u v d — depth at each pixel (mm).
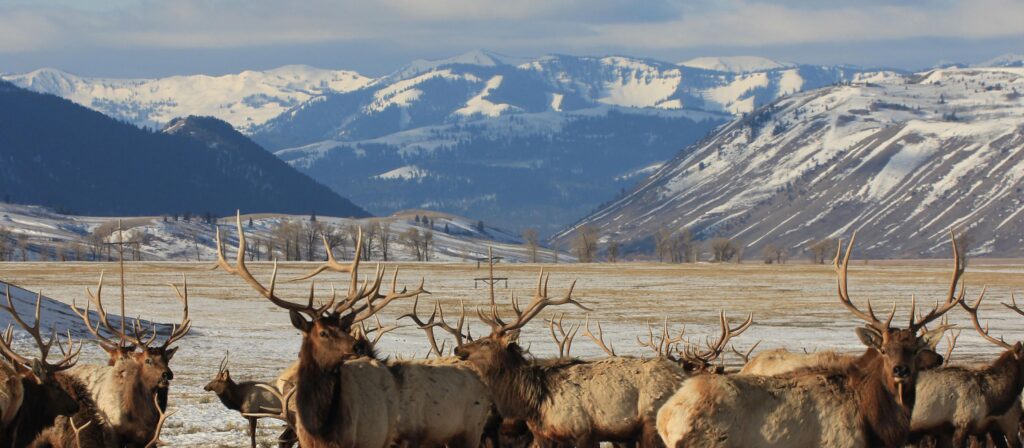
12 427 21000
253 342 63469
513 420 25531
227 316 85875
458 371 24109
